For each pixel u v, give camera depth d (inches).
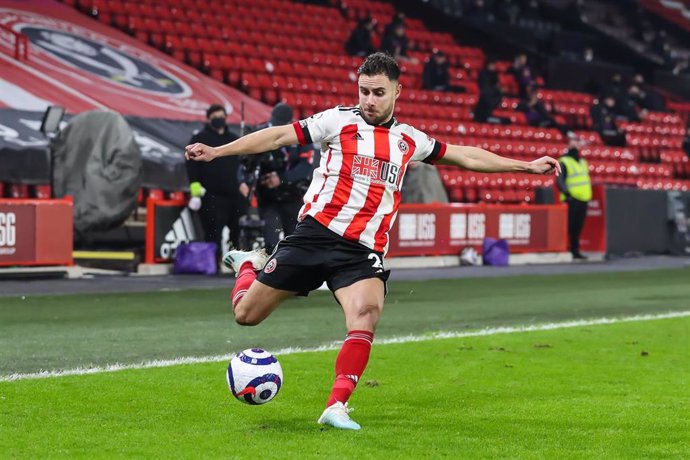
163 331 991.0
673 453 517.3
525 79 3154.5
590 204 2276.1
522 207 2089.1
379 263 568.1
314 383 709.9
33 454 498.0
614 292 1483.8
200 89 2471.7
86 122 1771.7
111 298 1286.9
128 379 712.4
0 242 1499.8
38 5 2657.5
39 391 663.8
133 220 1899.6
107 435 541.3
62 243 1563.7
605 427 577.3
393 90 565.0
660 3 4281.5
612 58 3794.3
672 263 2135.8
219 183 1582.2
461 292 1449.3
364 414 608.1
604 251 2261.3
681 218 2432.3
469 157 585.0
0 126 1877.5
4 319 1067.3
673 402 656.4
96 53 2479.1
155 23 2751.0
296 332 995.3
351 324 557.0
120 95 2260.1
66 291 1362.0
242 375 556.7
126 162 1769.2
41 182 1815.9
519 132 2967.5
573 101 3378.4
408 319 1125.7
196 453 501.4
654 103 3528.5
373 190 564.4
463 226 1996.8
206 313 1143.6
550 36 3614.7
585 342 943.7
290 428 561.6
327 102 2746.1
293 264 565.3
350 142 565.0
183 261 1648.6
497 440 539.8
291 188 1235.2
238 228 1604.3
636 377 755.4
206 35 2785.4
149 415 594.9
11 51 2315.5
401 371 770.8
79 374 730.8
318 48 2982.3
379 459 492.4
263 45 2866.6
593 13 3959.2
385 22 3329.2
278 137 560.4
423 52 3265.3
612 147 3134.8
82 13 2728.8
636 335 997.8
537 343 932.0
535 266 2001.7
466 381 729.6
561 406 639.8
